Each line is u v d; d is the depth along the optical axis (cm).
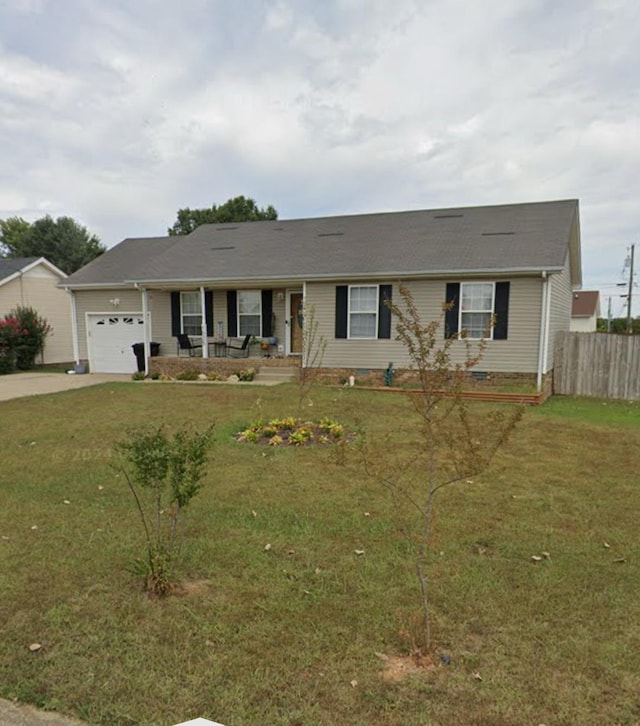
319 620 275
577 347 1257
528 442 702
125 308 1664
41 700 215
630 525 414
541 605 292
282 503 457
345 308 1323
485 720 205
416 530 399
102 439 709
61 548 363
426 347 291
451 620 276
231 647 252
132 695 218
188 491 309
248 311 1557
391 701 215
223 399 1065
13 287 2014
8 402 1045
